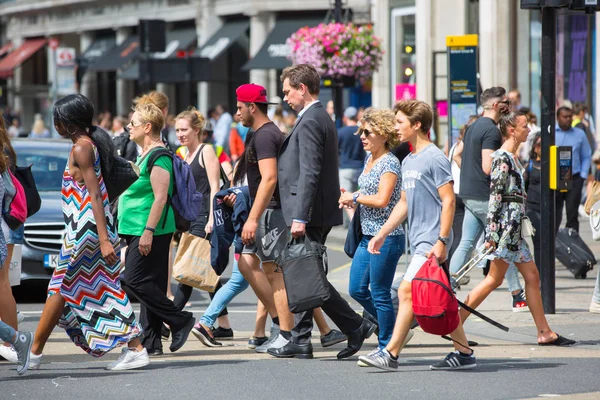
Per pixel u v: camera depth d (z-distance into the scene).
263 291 31.80
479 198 38.19
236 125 90.00
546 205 37.03
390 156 29.58
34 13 189.12
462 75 55.91
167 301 30.67
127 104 166.25
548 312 37.31
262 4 134.75
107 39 172.00
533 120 50.31
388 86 104.00
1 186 28.03
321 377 27.69
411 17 100.00
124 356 28.92
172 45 150.25
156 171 29.81
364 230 29.95
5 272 30.03
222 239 31.97
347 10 83.12
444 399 25.05
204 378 27.55
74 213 28.12
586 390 25.98
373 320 32.81
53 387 26.48
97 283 28.16
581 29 79.38
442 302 27.11
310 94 29.89
